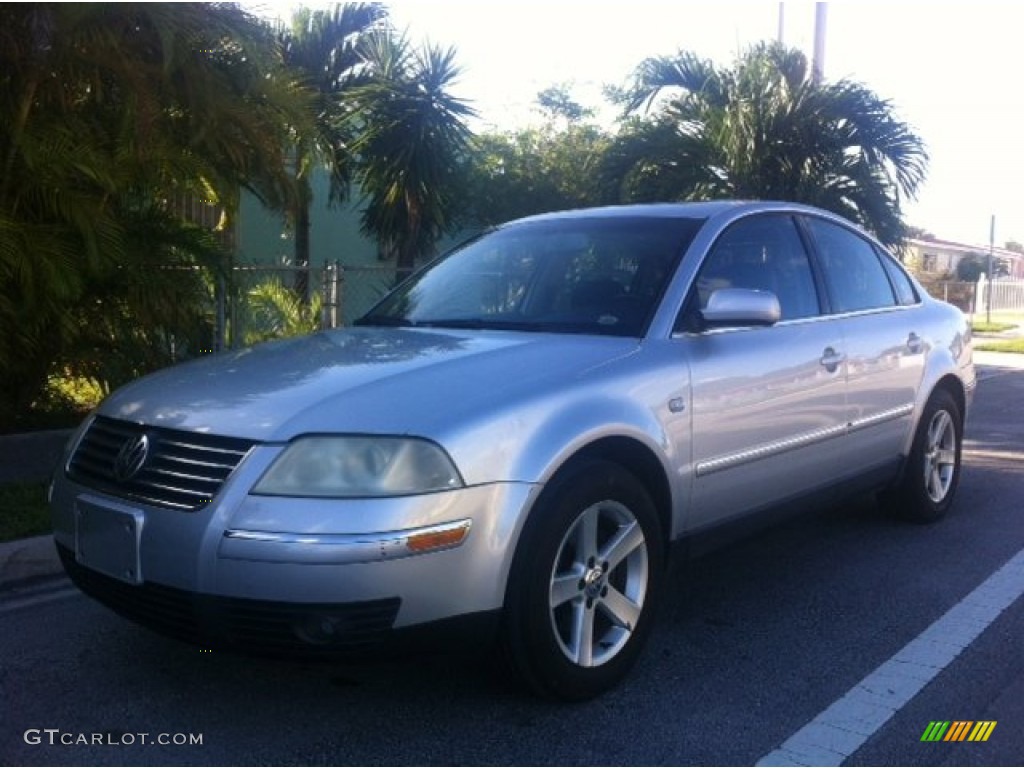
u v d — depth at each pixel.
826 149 13.69
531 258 5.11
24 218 7.28
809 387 5.00
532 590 3.62
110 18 7.00
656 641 4.59
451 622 3.45
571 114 18.88
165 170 7.56
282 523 3.31
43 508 6.06
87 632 4.66
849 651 4.49
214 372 4.09
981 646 4.56
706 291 4.68
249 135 7.87
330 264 11.45
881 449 5.77
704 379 4.38
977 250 62.62
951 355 6.43
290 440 3.44
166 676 4.19
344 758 3.53
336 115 13.34
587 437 3.77
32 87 6.89
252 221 15.90
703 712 3.88
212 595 3.38
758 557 5.86
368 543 3.28
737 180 13.87
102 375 8.16
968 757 3.57
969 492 7.50
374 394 3.61
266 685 4.10
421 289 5.32
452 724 3.77
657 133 14.27
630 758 3.54
